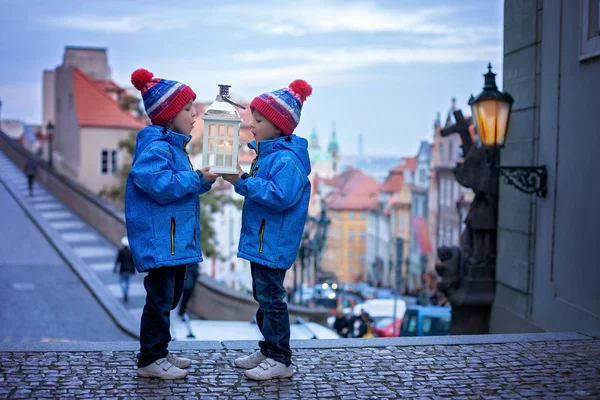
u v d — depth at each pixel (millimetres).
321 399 4516
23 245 27453
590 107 7672
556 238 8398
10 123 96438
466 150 10406
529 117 9180
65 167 55562
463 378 4957
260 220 4805
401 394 4625
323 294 37844
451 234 62625
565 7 8289
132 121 54000
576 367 5215
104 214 30672
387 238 89875
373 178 116125
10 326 15625
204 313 20438
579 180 7879
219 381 4816
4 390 4543
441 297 30438
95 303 18984
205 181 4676
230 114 4676
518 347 5762
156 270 4781
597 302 7438
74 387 4637
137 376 4879
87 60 69438
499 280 10016
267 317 4887
